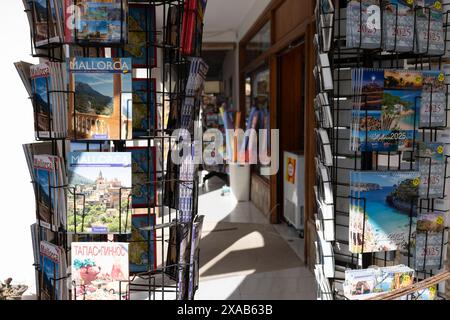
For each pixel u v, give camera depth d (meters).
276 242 4.18
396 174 1.70
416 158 1.74
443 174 1.77
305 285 3.08
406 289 1.60
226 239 4.29
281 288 3.02
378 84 1.64
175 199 1.88
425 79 1.72
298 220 4.32
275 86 4.92
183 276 1.75
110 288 1.60
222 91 9.33
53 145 1.82
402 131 1.68
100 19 1.53
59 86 1.56
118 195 1.57
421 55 1.81
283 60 4.91
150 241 2.03
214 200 6.13
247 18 6.40
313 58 3.40
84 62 1.53
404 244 1.73
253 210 5.59
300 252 3.86
